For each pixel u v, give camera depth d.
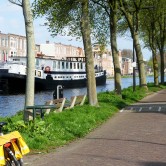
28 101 12.04
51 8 21.58
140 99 28.91
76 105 19.00
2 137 6.29
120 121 15.80
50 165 8.40
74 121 13.52
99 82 76.62
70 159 8.92
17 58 60.41
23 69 54.22
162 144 10.50
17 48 105.88
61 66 61.12
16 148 6.42
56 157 9.20
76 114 15.09
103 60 145.38
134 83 34.72
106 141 11.19
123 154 9.30
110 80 115.44
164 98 29.67
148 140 11.16
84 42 19.62
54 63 59.38
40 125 11.23
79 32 27.50
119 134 12.40
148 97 31.22
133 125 14.45
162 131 12.80
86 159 8.86
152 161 8.49
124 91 33.66
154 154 9.23
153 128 13.52
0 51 97.94
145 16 42.78
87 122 14.09
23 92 53.47
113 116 17.70
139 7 34.03
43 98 44.84
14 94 50.31
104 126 14.41
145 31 48.75
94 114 16.08
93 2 27.52
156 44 53.47
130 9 35.22
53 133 11.45
